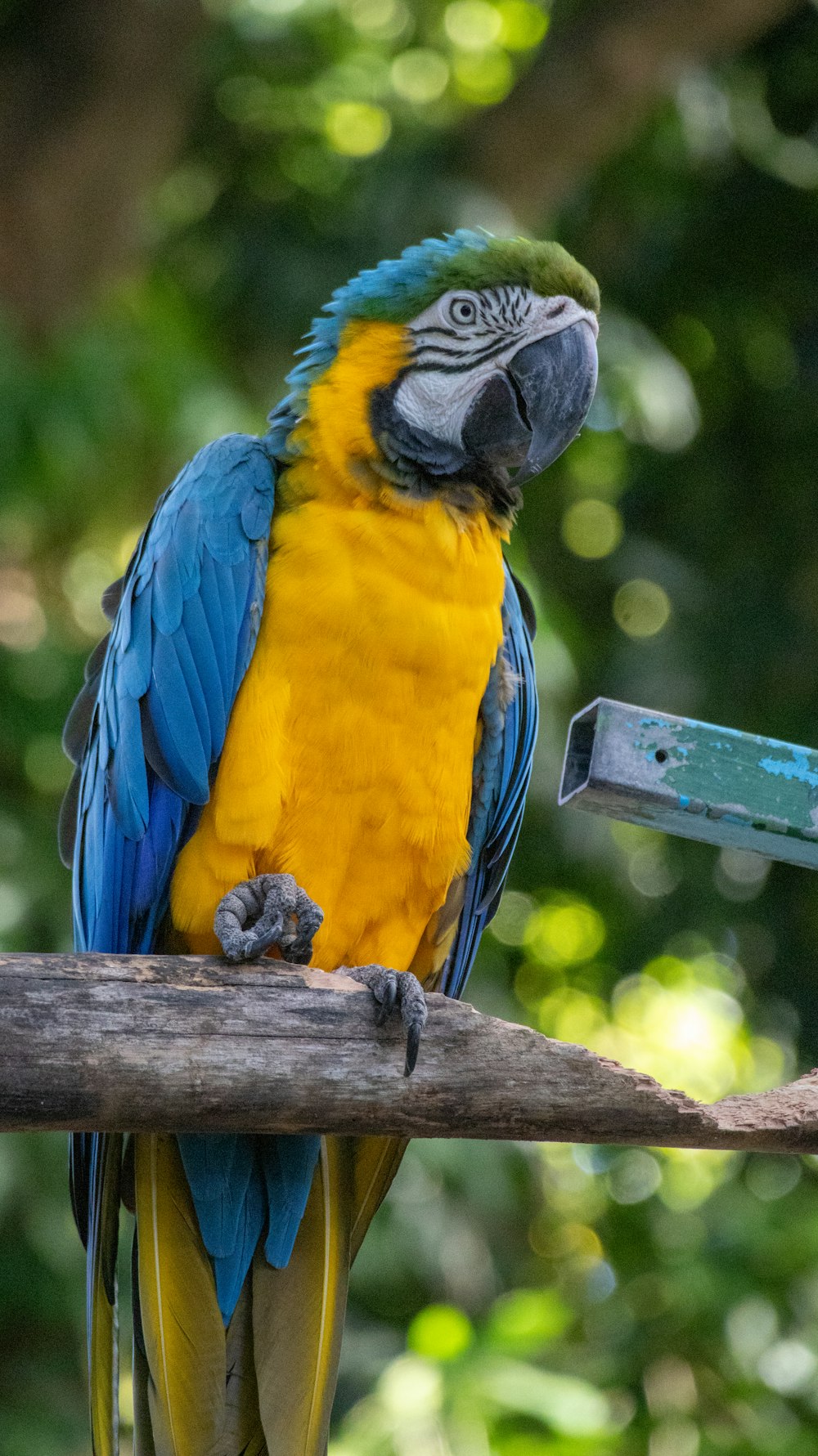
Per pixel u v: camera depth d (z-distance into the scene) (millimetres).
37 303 9977
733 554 12297
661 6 10805
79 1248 9000
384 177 11141
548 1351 9828
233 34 11141
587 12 11273
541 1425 8047
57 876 9391
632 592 12203
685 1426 10008
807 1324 10211
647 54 10938
